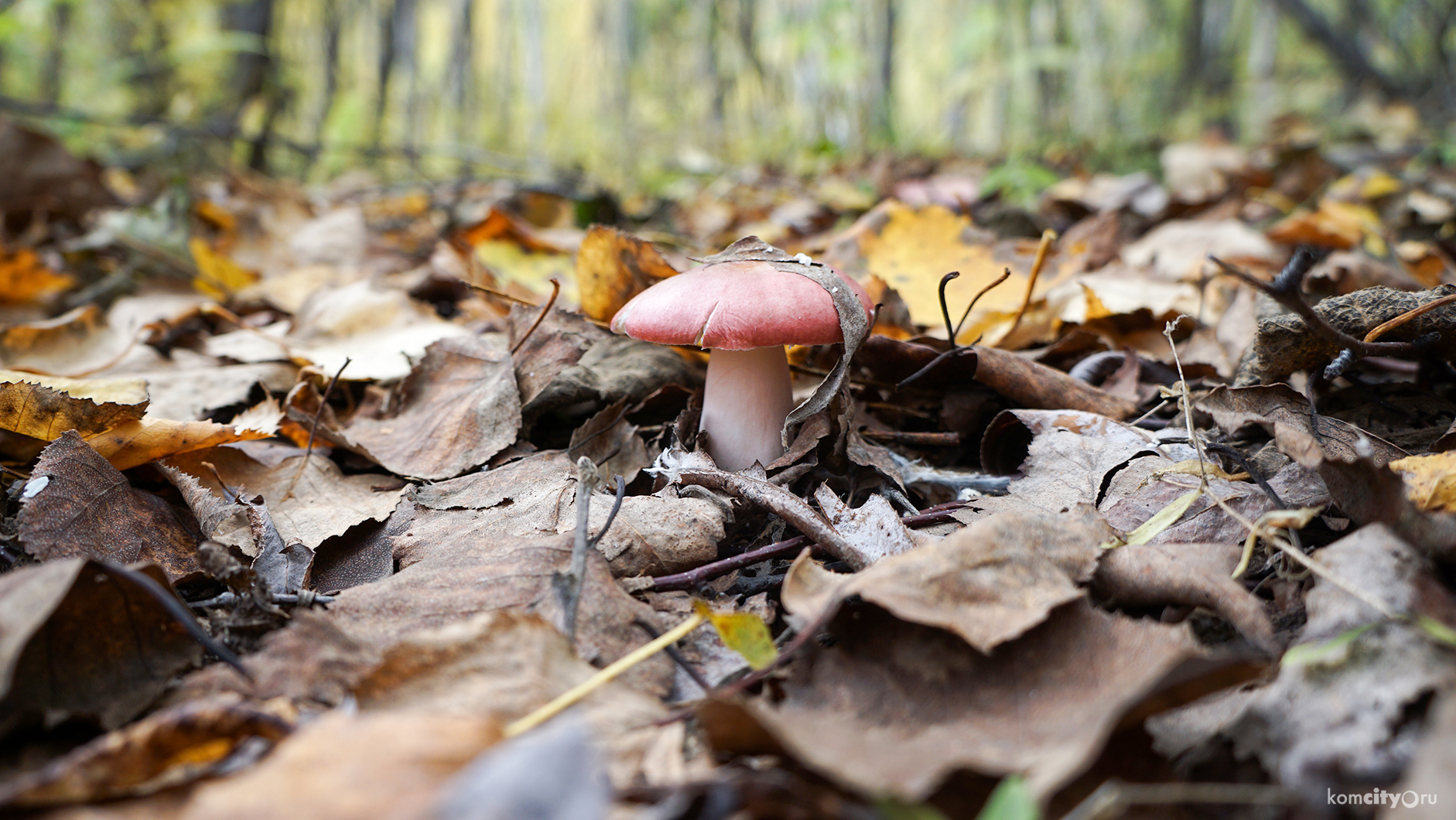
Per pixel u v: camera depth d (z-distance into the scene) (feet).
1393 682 0.57
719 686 0.66
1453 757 0.47
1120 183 2.53
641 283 1.09
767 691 0.64
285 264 1.89
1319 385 0.98
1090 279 1.38
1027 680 0.61
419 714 0.58
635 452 0.97
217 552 0.70
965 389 1.05
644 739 0.59
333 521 0.86
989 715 0.59
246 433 0.93
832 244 1.37
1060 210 2.29
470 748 0.51
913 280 1.32
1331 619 0.62
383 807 0.48
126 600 0.65
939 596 0.64
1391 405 0.93
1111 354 1.13
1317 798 0.52
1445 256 1.54
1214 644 0.68
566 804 0.42
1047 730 0.57
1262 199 2.25
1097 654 0.62
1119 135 3.51
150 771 0.55
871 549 0.77
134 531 0.79
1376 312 0.87
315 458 0.97
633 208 2.66
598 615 0.70
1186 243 1.73
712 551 0.79
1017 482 0.88
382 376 1.13
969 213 2.01
